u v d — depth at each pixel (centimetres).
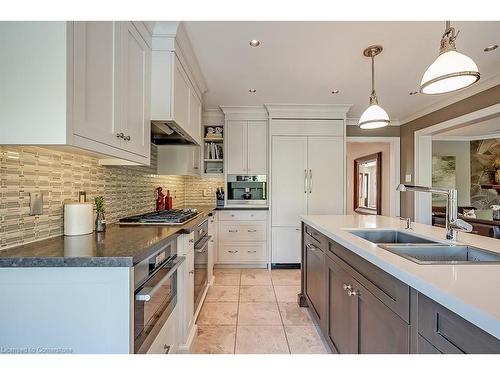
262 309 264
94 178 183
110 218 206
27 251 112
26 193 127
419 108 412
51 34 102
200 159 416
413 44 230
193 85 278
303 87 331
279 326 232
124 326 103
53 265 101
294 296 297
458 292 74
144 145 186
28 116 102
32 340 102
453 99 357
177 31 201
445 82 167
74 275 103
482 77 296
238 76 299
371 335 125
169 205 324
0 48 102
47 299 102
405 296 97
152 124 217
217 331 224
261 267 406
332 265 179
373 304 122
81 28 112
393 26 203
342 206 402
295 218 402
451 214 156
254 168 418
